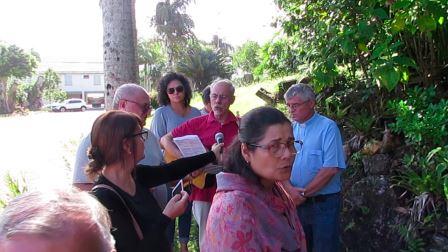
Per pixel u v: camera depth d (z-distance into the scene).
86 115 41.75
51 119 36.50
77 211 0.94
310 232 3.65
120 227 2.14
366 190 4.77
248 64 23.55
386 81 4.11
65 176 5.54
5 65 48.91
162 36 38.72
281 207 1.91
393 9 4.18
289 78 8.30
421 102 4.85
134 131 2.33
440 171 4.12
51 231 0.88
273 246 1.78
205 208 3.82
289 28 5.88
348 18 4.98
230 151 1.91
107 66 5.67
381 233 4.46
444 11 4.18
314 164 3.49
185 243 4.71
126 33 5.63
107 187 2.22
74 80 75.88
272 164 1.84
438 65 5.36
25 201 0.94
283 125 1.86
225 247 1.70
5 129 27.00
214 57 26.48
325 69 5.07
